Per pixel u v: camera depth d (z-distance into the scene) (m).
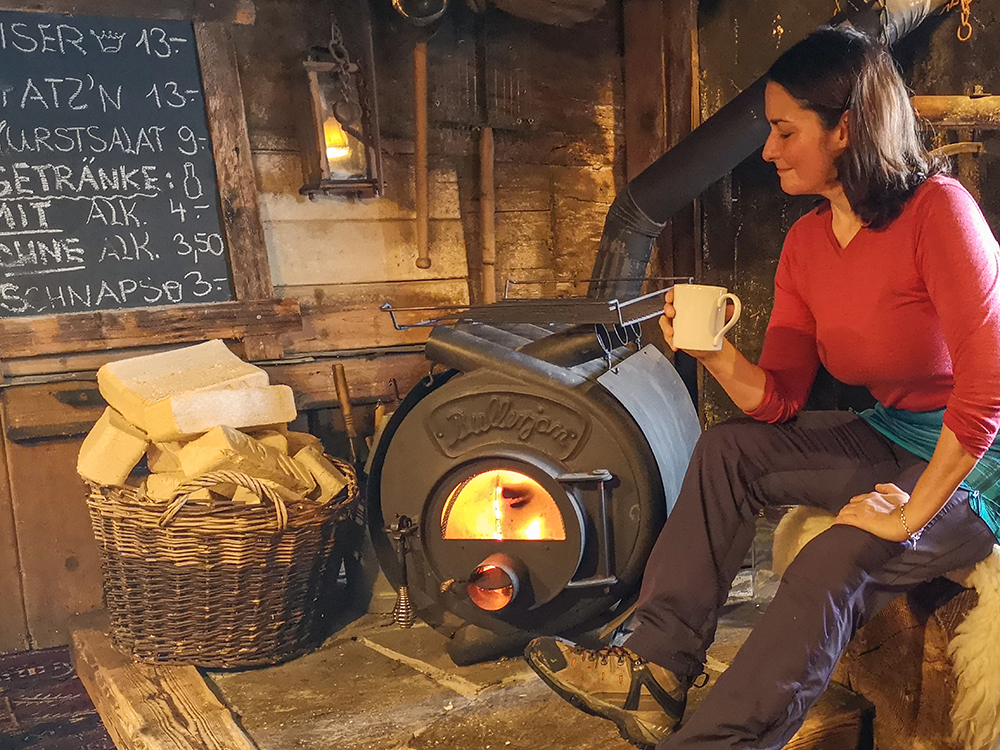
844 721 1.73
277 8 2.56
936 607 1.60
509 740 1.71
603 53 3.03
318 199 2.63
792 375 1.64
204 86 2.45
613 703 1.51
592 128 3.04
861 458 1.53
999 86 2.38
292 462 2.02
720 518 1.53
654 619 1.50
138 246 2.40
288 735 1.73
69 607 2.39
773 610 1.36
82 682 2.22
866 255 1.46
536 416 1.89
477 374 1.91
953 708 1.56
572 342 2.03
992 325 1.30
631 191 2.66
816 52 1.40
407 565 2.04
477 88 2.86
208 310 2.44
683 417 2.18
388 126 2.72
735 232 2.95
